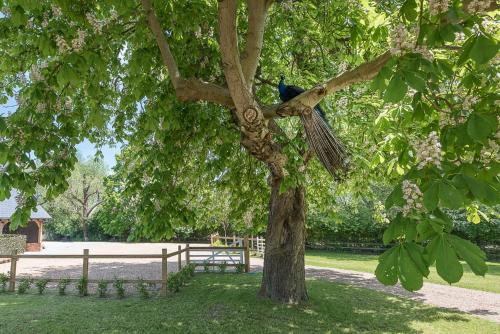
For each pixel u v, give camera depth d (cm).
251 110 312
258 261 1817
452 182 134
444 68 166
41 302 887
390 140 405
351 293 957
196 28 457
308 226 2341
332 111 695
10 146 359
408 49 165
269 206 830
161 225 449
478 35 153
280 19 608
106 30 366
